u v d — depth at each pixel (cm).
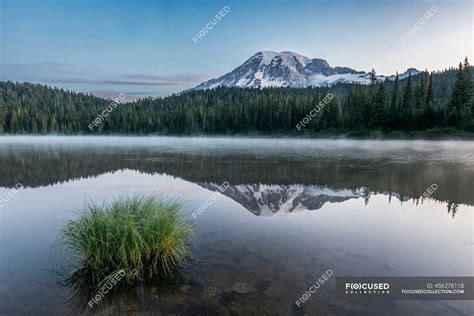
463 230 656
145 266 452
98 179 1434
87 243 447
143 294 390
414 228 675
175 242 482
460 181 1350
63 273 445
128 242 443
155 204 546
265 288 403
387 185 1263
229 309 357
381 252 529
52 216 760
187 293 391
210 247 547
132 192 1089
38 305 366
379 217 767
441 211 828
